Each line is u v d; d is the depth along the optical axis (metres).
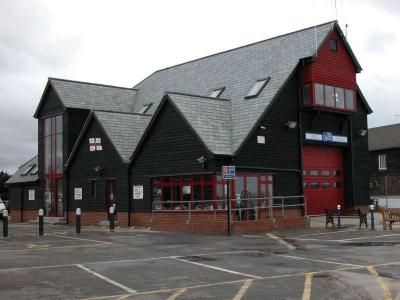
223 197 24.75
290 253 15.98
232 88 30.48
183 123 25.98
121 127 31.39
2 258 15.80
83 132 32.38
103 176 30.89
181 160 26.08
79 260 15.19
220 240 20.41
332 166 31.64
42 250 17.84
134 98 39.56
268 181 27.08
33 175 38.78
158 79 39.25
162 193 27.28
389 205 41.50
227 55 34.31
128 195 29.06
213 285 11.07
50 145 37.03
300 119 29.02
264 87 28.55
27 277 12.39
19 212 40.00
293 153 28.55
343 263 13.73
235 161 25.30
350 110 30.81
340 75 30.48
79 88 37.34
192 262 14.47
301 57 28.86
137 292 10.54
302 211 28.61
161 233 24.30
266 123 27.09
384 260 14.13
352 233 22.19
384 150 55.03
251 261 14.44
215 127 26.38
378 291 10.05
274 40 31.88
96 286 11.23
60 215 35.56
